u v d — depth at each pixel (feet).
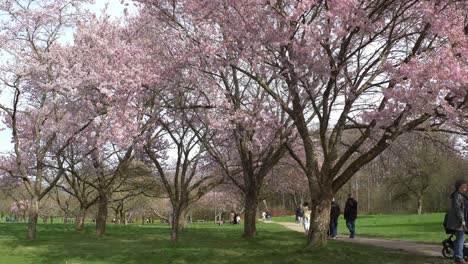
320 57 40.29
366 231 82.38
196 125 63.93
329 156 46.01
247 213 67.87
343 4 35.86
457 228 36.29
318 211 45.75
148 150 59.88
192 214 217.97
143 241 64.95
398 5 43.83
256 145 55.06
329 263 38.22
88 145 70.49
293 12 39.17
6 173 87.71
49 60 65.87
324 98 45.52
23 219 196.85
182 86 51.80
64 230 89.10
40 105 74.23
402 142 59.82
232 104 49.57
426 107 35.60
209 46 43.27
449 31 35.53
